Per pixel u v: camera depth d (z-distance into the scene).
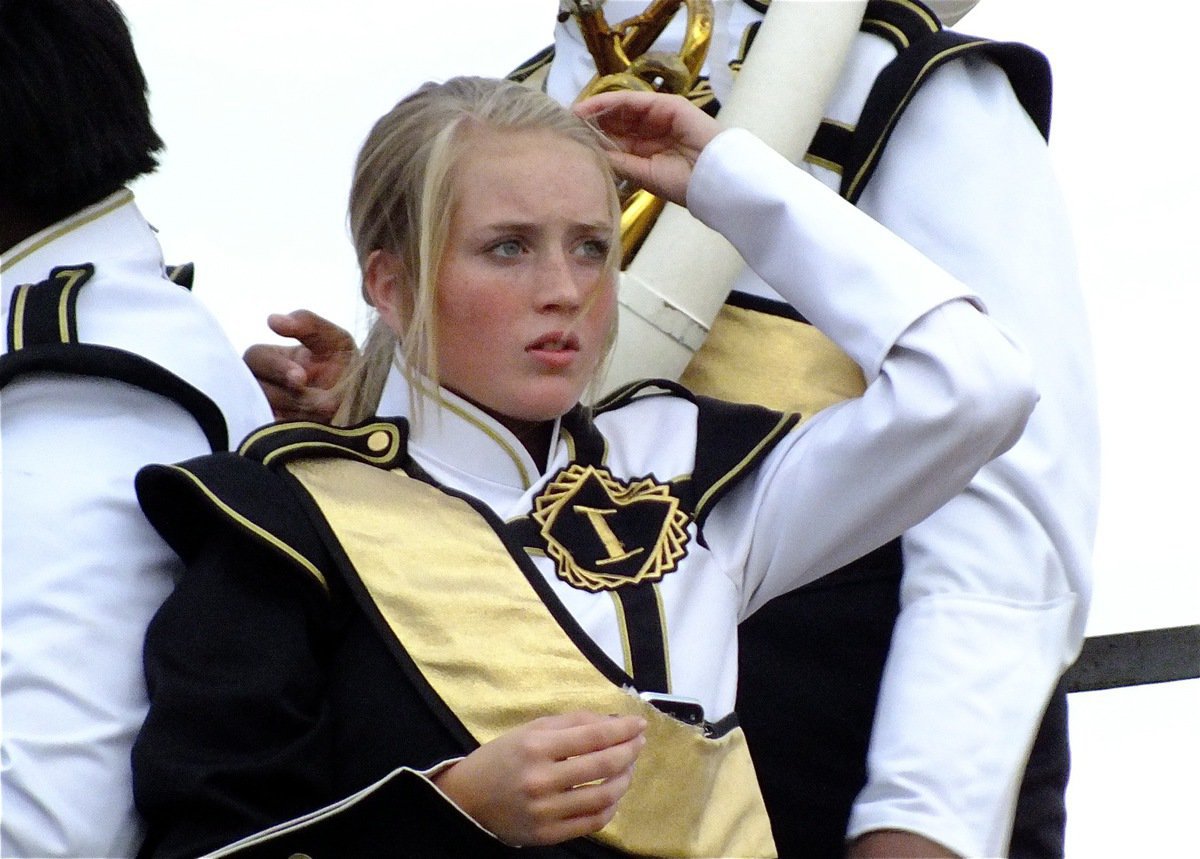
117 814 8.59
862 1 11.80
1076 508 10.85
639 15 11.96
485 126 9.23
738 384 11.27
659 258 11.23
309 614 8.68
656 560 9.16
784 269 9.82
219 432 9.46
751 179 9.94
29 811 8.46
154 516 8.87
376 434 9.18
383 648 8.62
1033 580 10.59
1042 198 11.53
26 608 8.80
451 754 8.42
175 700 8.43
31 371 9.20
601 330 9.30
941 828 10.00
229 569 8.70
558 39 12.86
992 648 10.41
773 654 10.91
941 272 9.60
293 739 8.42
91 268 9.71
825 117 11.81
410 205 9.27
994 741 10.23
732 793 8.87
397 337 9.58
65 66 9.91
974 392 9.24
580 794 7.96
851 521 9.49
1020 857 11.19
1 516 8.96
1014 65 11.78
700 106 11.95
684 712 8.77
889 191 11.61
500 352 9.14
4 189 9.91
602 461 9.53
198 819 8.26
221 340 9.95
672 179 10.37
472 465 9.30
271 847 8.09
